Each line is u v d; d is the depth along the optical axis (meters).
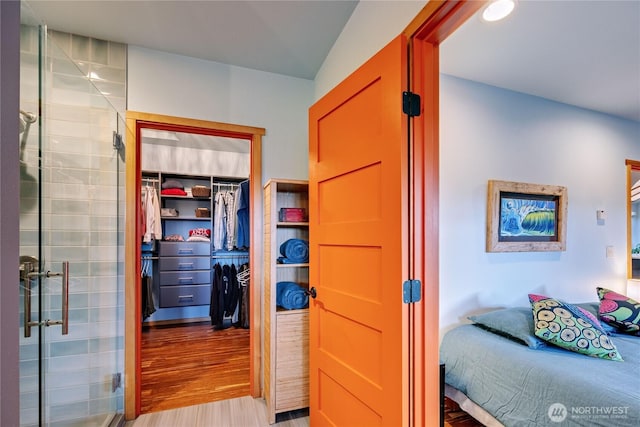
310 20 1.88
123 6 1.73
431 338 1.15
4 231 0.58
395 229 1.13
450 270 2.21
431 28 1.10
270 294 1.99
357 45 1.77
